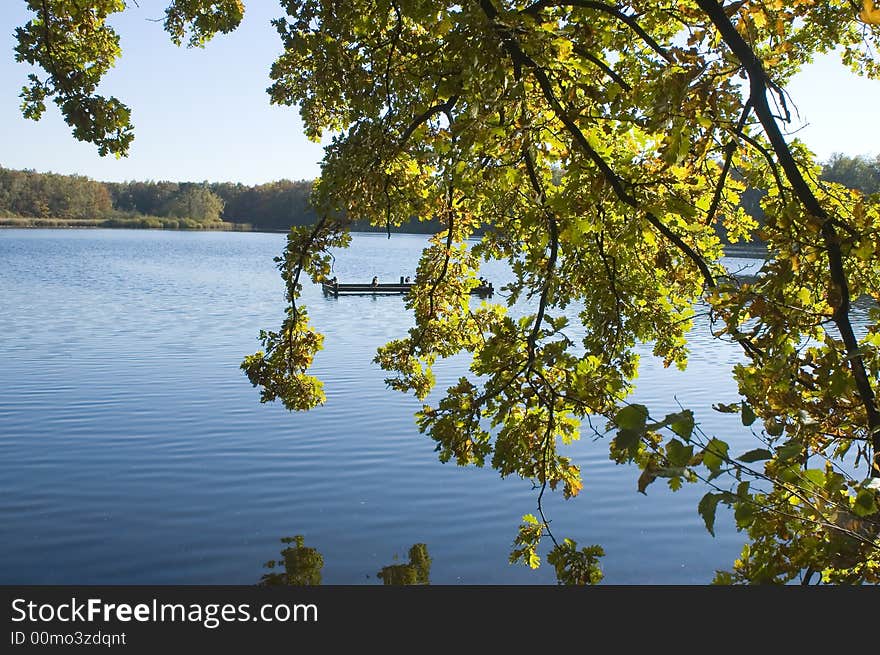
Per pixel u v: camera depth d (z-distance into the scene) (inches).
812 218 148.1
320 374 955.3
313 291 2167.8
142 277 2458.2
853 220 153.9
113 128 275.6
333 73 296.4
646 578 423.8
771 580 137.4
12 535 474.9
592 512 526.6
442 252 386.9
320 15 297.4
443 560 451.5
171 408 764.6
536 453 260.7
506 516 518.9
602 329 279.6
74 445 645.3
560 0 229.9
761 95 159.3
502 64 208.1
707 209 331.9
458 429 253.8
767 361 153.3
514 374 244.1
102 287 2090.3
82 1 311.4
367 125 287.3
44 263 2957.7
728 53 160.1
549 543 476.1
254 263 3248.0
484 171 249.3
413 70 271.1
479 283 391.2
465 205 357.4
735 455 616.1
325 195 302.0
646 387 915.4
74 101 272.5
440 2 245.6
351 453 637.3
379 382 906.7
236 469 595.5
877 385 149.7
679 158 161.5
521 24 209.8
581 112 229.6
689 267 286.5
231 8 354.3
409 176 335.6
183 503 529.0
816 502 111.4
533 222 241.1
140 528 488.1
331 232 329.4
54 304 1656.0
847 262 185.9
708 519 90.1
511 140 222.7
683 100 157.2
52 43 295.0
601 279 283.9
